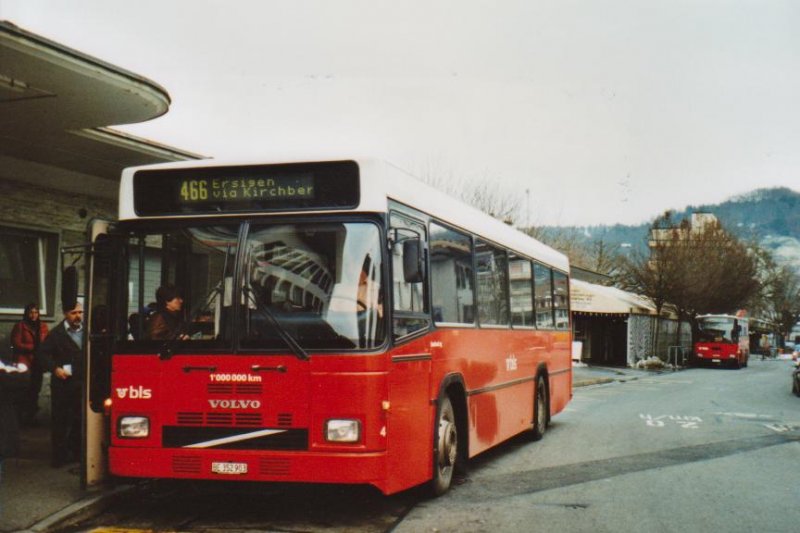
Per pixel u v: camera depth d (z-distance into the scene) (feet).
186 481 24.27
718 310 195.42
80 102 31.76
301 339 22.11
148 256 23.54
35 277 45.32
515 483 30.81
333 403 21.74
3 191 42.52
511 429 37.27
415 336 24.47
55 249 45.80
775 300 338.95
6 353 41.63
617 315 159.53
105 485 26.03
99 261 24.31
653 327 183.73
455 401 29.68
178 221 23.45
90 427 25.70
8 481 27.14
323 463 21.63
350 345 21.93
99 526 23.24
